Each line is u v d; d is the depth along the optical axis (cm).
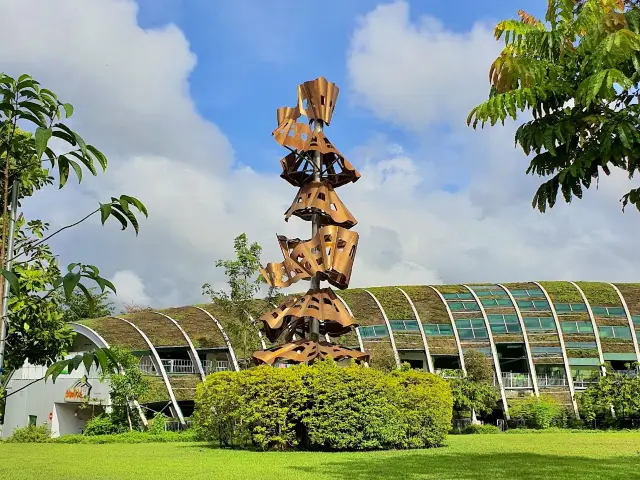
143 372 4600
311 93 2608
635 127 782
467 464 1700
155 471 1586
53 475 1518
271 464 1730
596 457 1930
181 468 1648
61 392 4472
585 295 5703
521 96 823
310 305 2467
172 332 5109
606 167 824
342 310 2498
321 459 1858
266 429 2209
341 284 2528
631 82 740
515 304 5584
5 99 560
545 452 2112
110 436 3309
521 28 851
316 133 2569
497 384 5062
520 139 864
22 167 591
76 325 4931
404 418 2272
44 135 499
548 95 854
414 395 2309
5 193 577
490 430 4134
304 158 2577
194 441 2988
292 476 1455
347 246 2509
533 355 5200
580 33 822
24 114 565
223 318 5303
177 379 4800
